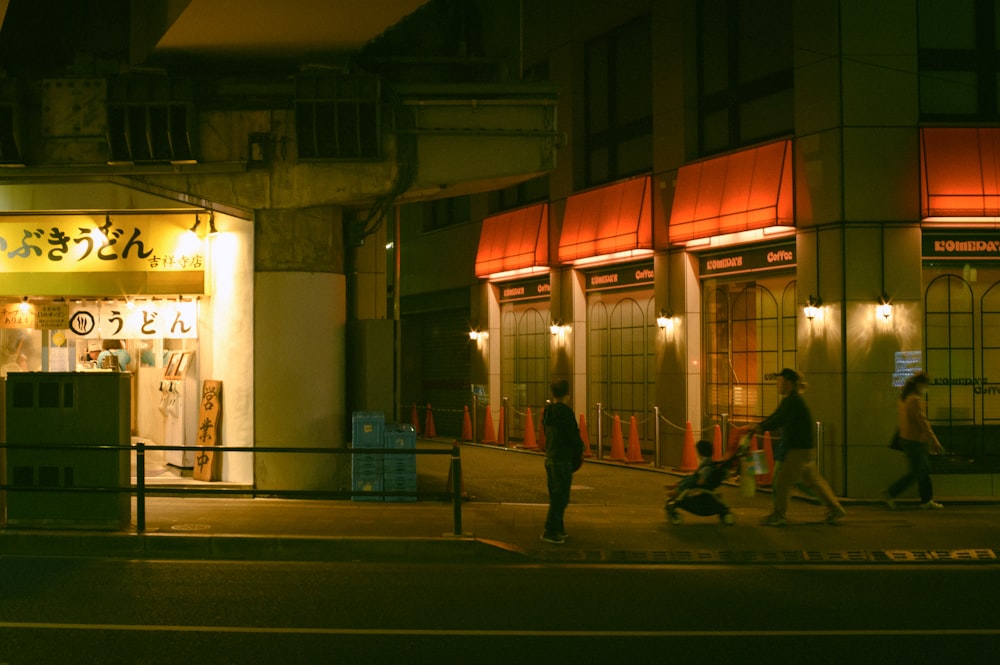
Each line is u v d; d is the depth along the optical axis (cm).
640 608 793
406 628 719
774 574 948
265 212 1367
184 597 820
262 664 620
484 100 1347
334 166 1351
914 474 1290
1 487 1048
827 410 1398
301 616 755
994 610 790
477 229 2436
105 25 1520
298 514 1203
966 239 1419
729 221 1538
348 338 1459
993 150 1383
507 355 2367
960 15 1450
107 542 1043
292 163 1352
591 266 2038
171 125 1318
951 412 1427
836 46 1391
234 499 1330
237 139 1353
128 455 1121
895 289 1380
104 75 1347
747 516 1254
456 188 1445
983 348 1435
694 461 1666
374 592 851
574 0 2036
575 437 1073
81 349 1550
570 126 2048
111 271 1430
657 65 1783
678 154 1723
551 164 1353
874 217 1381
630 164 1916
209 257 1430
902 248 1383
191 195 1352
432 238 2666
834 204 1391
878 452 1373
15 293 1431
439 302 2641
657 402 1775
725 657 644
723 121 1669
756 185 1497
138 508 1055
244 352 1387
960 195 1364
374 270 1691
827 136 1404
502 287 2373
